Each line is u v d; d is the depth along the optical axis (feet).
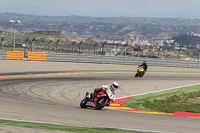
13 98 142.61
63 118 92.58
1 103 120.37
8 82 205.77
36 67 330.54
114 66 397.19
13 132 69.82
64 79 239.71
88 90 190.80
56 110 109.19
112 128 80.79
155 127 86.22
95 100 119.34
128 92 195.11
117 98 170.19
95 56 428.15
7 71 280.31
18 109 106.01
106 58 431.02
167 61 440.86
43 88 186.80
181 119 105.60
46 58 418.72
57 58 421.18
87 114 104.17
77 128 78.13
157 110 132.98
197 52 465.06
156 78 282.15
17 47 608.60
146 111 129.29
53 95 164.25
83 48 457.27
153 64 439.63
